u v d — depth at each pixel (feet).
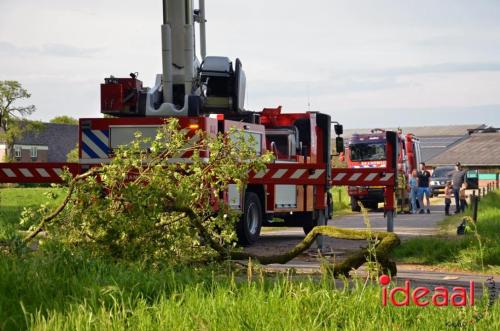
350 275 42.29
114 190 40.42
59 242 36.37
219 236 42.39
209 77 73.72
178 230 40.32
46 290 28.91
